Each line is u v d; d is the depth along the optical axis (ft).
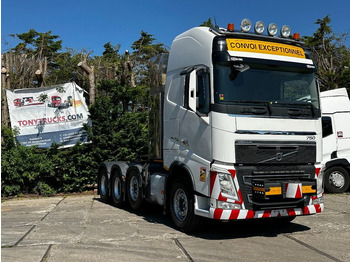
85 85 52.39
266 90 21.68
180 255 18.37
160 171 26.89
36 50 95.45
